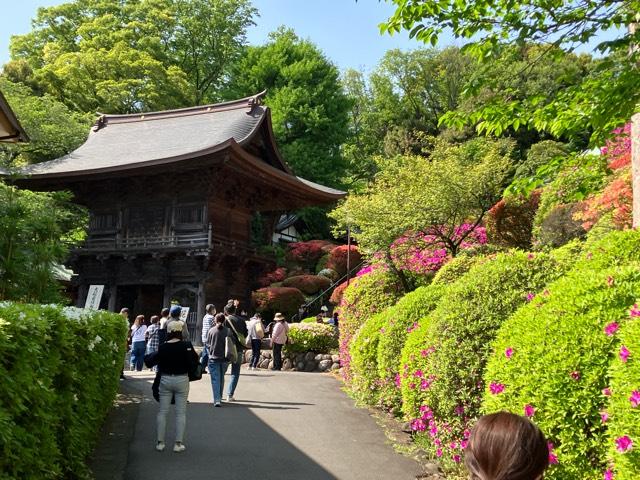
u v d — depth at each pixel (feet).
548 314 11.29
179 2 138.21
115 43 114.83
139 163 65.16
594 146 16.30
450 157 48.83
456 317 16.33
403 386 20.02
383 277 43.78
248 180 72.74
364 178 135.95
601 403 9.65
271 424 24.21
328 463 18.29
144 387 34.35
